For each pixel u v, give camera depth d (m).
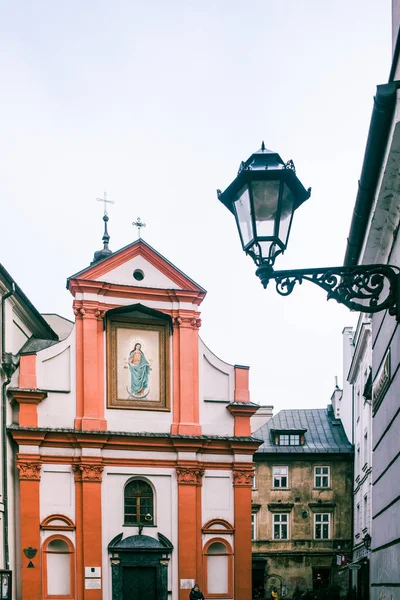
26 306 35.97
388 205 8.62
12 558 32.88
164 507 35.38
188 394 36.91
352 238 10.06
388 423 9.61
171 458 35.97
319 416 59.12
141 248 37.62
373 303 6.95
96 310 36.34
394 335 9.13
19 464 33.66
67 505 34.06
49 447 34.34
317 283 6.83
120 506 34.72
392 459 9.27
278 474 53.91
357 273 6.85
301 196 6.84
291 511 53.22
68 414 35.12
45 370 35.25
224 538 35.88
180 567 34.72
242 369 38.03
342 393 58.12
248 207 6.70
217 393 37.59
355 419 51.78
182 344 37.34
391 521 9.27
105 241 42.94
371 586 11.30
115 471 35.03
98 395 35.56
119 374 36.28
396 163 7.75
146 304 37.38
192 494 35.59
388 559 9.48
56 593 33.25
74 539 33.81
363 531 43.78
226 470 36.69
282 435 55.19
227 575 35.62
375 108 7.16
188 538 35.09
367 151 7.89
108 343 36.44
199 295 37.97
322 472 53.97
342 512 53.19
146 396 36.50
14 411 34.50
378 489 10.59
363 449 45.97
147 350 37.00
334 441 55.62
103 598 33.53
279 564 52.34
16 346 36.28
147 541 34.56
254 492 53.56
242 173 6.59
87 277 36.44
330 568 52.31
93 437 34.62
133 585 34.25
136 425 35.94
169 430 36.34
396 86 6.93
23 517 33.22
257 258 6.71
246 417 37.50
